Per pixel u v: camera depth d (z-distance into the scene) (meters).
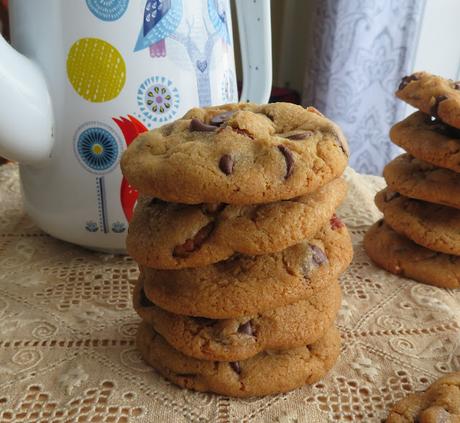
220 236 0.22
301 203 0.22
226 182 0.21
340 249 0.24
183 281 0.23
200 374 0.23
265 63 0.34
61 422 0.22
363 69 0.55
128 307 0.28
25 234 0.34
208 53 0.29
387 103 0.57
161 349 0.24
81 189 0.29
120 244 0.31
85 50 0.27
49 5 0.27
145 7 0.27
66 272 0.30
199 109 0.24
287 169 0.21
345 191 0.24
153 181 0.21
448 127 0.29
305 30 0.66
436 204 0.31
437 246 0.30
